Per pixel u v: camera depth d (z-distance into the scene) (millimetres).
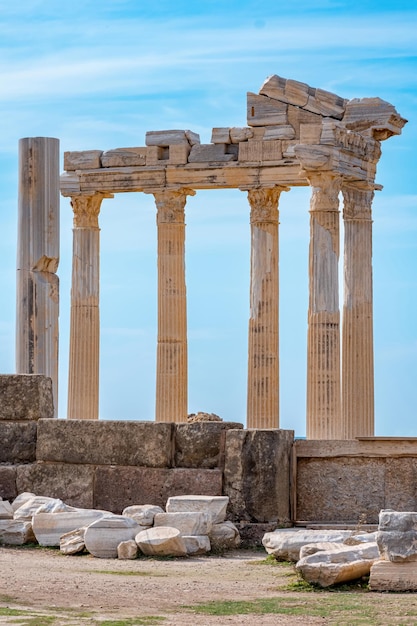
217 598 31078
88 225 81000
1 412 43344
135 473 41531
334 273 73438
